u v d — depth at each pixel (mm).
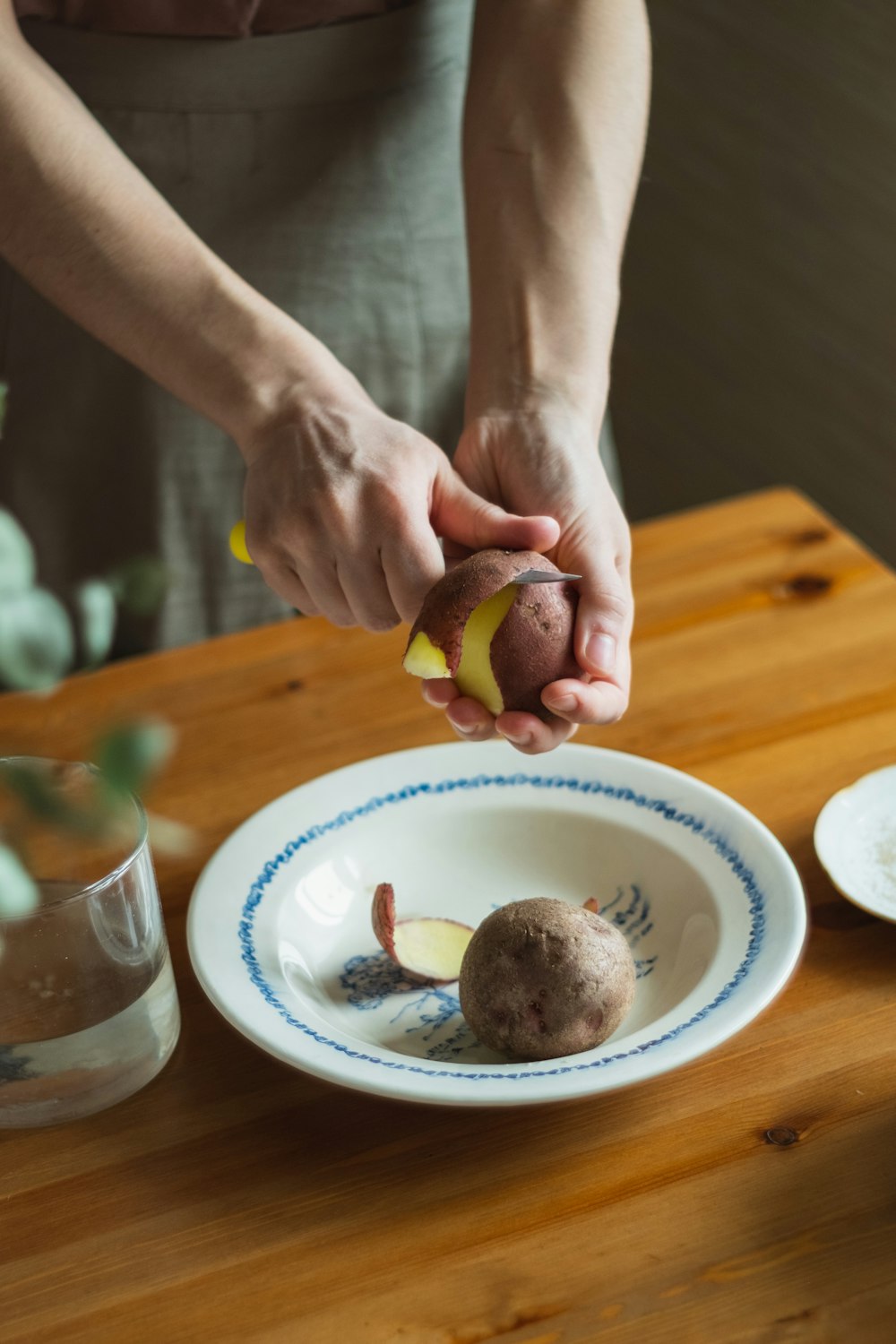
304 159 1114
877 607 1023
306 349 871
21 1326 688
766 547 1088
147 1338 682
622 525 868
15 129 884
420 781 882
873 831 852
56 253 895
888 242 1716
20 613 574
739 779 905
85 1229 717
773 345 1955
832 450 1906
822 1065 756
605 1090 708
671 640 1012
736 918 793
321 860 846
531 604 779
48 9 1073
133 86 1087
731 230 1964
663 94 2031
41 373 1152
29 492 1180
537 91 980
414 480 819
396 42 1102
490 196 974
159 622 1198
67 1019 742
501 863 861
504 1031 745
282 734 958
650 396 2217
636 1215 707
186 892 862
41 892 771
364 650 1022
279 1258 703
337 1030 759
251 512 847
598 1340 670
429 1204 716
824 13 1703
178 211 1115
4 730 970
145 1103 763
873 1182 712
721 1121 738
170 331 881
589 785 872
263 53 1083
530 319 930
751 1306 676
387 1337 676
